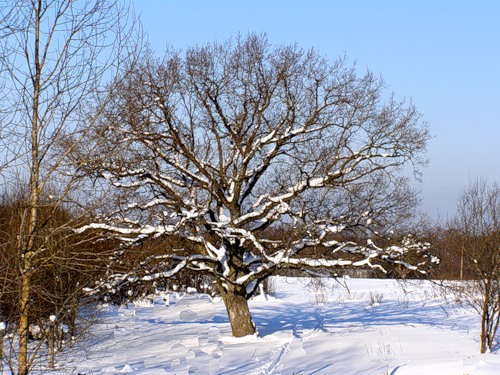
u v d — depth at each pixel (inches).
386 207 778.8
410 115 795.4
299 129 784.3
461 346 735.1
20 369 321.7
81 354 636.1
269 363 635.5
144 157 735.7
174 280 1171.9
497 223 727.7
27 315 325.4
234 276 815.1
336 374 582.9
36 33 330.0
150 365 629.0
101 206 361.7
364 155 772.0
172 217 733.9
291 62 797.2
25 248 324.8
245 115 796.6
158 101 722.2
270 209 807.1
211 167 784.9
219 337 821.9
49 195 354.3
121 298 922.1
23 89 327.0
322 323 994.7
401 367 603.5
